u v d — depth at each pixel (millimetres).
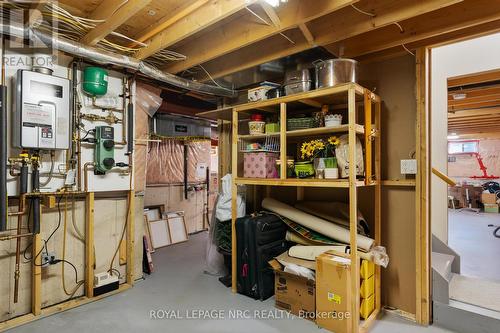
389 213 2590
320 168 2385
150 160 5238
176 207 5680
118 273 3070
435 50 3254
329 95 2467
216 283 3197
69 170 2594
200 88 3340
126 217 3168
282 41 2609
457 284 2723
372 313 2396
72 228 2738
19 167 2314
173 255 4352
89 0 2115
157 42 2506
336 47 2602
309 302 2393
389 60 2600
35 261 2396
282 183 2584
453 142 9703
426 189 2367
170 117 5250
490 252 4133
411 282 2471
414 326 2309
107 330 2223
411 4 1875
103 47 2736
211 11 2043
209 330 2234
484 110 5402
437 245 3168
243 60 2947
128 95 3080
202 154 6242
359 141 2359
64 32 2449
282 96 2729
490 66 2926
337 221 2748
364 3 2084
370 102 2387
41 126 2256
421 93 2385
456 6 2014
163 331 2217
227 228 3264
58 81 2359
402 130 2531
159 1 2143
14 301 2342
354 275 2121
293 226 2863
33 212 2359
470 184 9180
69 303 2600
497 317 2111
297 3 2023
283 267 2617
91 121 2783
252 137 3014
